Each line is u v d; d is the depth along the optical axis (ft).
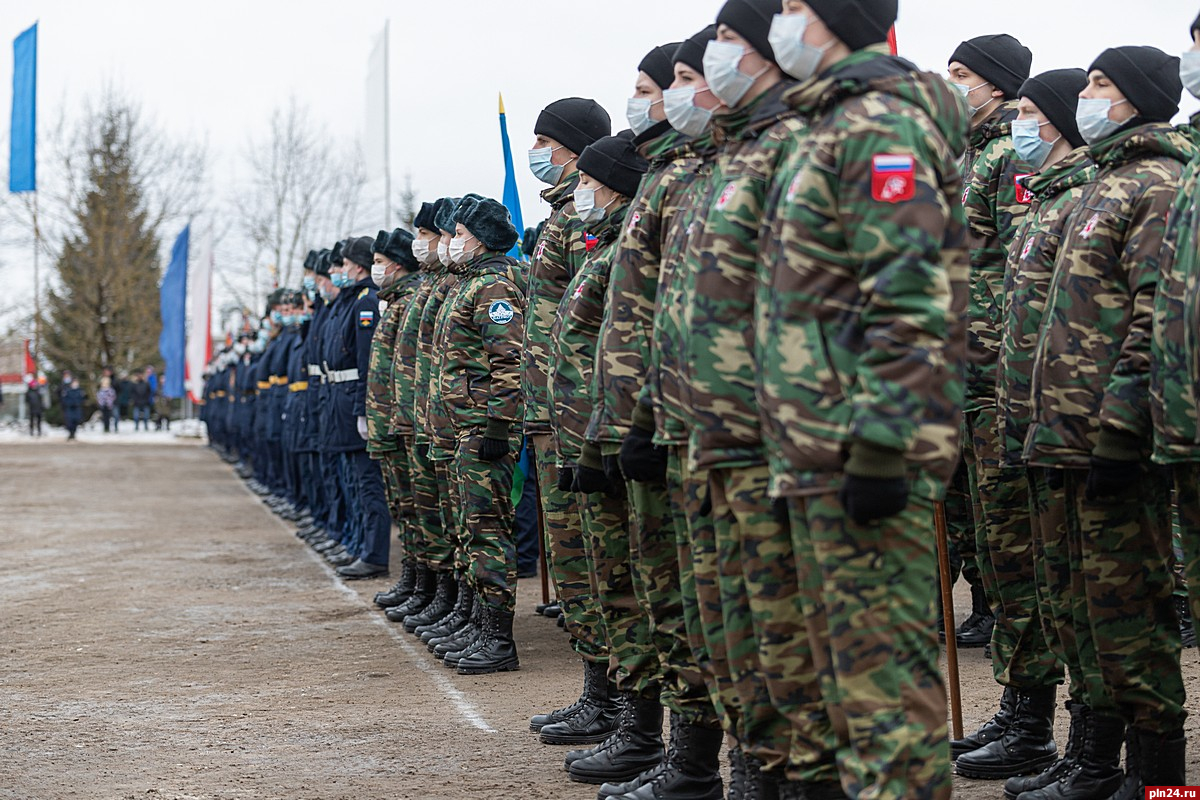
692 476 12.60
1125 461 12.89
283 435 51.67
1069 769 14.58
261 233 152.87
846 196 10.39
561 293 18.79
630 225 14.80
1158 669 13.46
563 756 17.51
